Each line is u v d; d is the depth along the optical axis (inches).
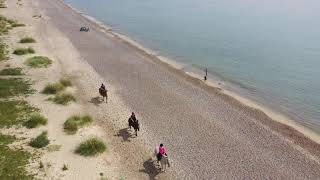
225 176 1139.9
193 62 2456.9
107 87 1868.8
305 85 2049.7
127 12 4539.9
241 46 2888.8
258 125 1517.0
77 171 1114.7
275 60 2513.5
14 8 4224.9
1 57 2208.4
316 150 1334.9
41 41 2723.9
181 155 1251.8
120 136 1368.1
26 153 1181.1
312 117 1656.0
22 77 1908.2
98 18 4057.6
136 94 1795.0
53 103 1609.3
